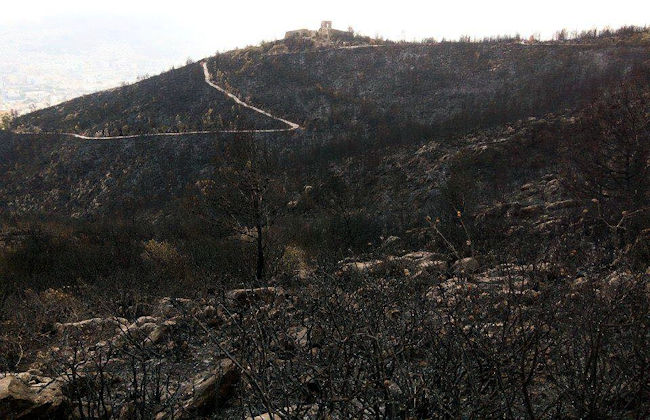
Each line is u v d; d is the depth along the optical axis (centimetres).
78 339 566
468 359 263
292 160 4825
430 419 252
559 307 296
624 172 1290
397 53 9056
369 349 281
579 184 1519
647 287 327
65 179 7250
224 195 1182
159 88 9581
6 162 8188
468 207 1930
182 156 6838
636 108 1353
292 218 2139
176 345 526
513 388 270
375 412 274
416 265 702
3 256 1750
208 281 920
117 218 4231
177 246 1684
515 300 296
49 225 2980
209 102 8700
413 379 287
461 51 8488
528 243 482
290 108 8100
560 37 8256
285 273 947
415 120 6744
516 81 7038
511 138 2894
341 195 2822
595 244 562
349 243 1658
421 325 317
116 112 9181
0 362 575
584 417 255
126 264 1527
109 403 380
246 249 1266
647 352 254
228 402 396
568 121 2797
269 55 9844
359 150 4397
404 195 2897
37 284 1382
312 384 321
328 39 10650
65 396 384
